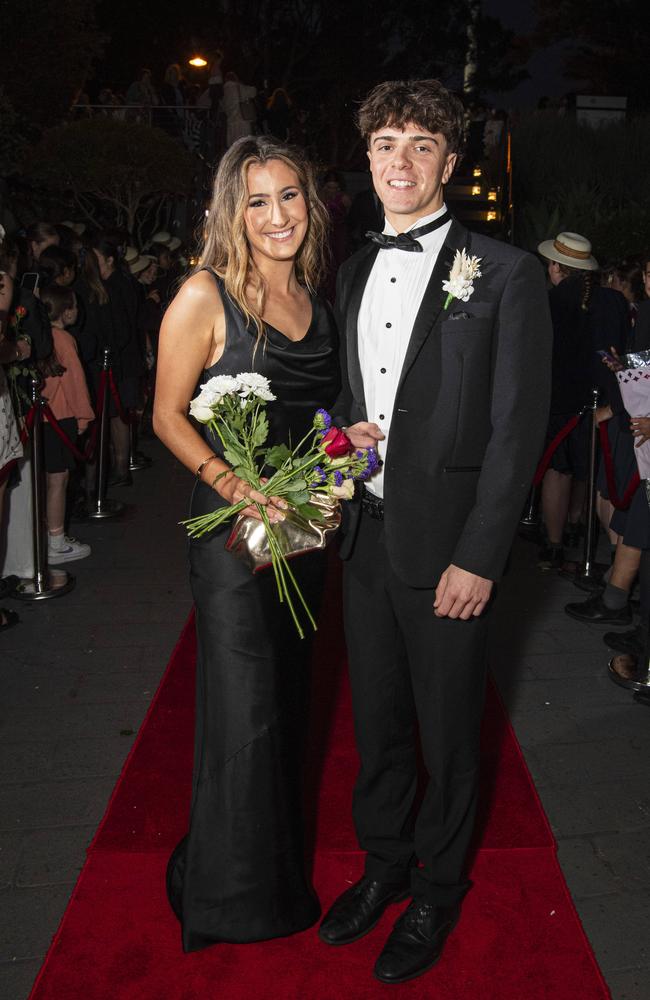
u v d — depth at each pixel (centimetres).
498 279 210
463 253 211
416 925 239
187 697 383
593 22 2477
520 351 208
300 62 3350
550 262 557
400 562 221
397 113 209
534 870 279
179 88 1582
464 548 211
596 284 537
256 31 3173
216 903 240
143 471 780
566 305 532
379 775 248
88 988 233
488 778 327
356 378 231
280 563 224
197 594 241
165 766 331
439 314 214
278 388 234
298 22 3281
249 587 234
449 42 3778
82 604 487
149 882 271
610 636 441
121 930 252
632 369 382
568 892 269
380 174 216
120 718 369
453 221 221
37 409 483
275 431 236
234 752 237
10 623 457
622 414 429
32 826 300
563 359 532
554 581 527
